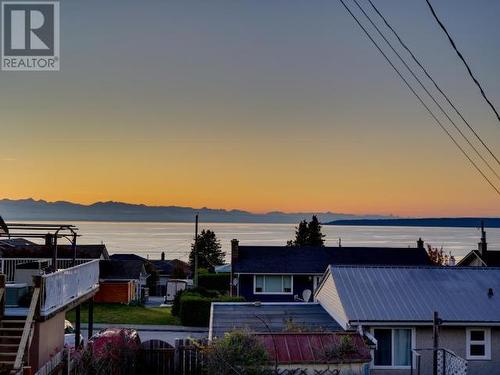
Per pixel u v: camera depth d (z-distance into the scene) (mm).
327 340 17906
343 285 22297
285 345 17547
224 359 16422
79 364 17047
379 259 45562
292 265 43219
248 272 42094
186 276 78500
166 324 36250
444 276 23500
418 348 19766
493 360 20484
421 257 46656
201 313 35750
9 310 16562
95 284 22109
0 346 15188
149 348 20344
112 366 17688
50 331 17062
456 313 20516
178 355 20234
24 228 17625
